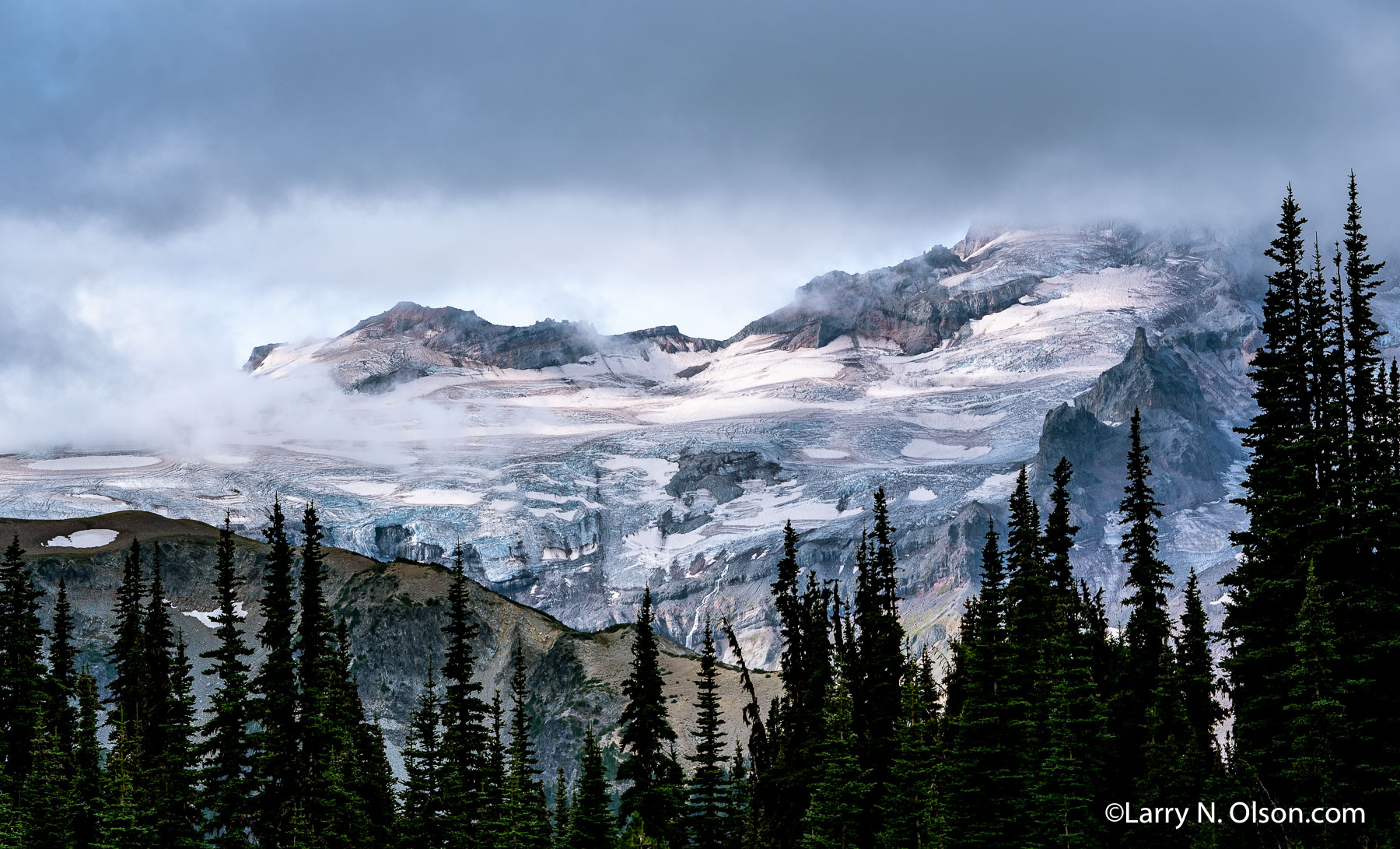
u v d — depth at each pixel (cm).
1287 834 6981
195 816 10738
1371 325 7494
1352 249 7581
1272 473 7425
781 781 10700
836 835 9319
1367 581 7131
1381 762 6825
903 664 10725
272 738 10269
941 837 8588
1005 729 8825
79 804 10319
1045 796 8281
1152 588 9550
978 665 9256
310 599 10962
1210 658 9369
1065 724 8512
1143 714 9350
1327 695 6900
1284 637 7300
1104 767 8938
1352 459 7256
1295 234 7681
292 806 10169
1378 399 7450
